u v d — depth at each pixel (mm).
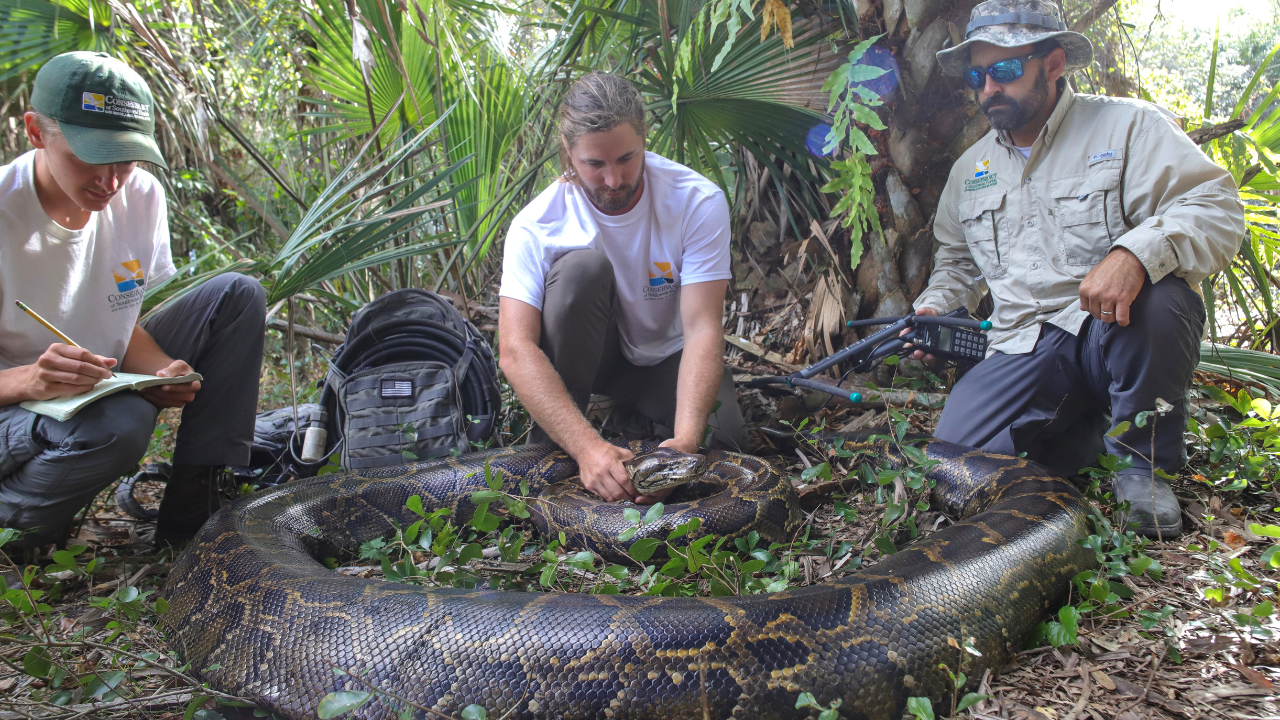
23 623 3281
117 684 2889
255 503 4340
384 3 5980
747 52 6031
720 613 2844
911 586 3043
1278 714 2645
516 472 4934
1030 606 3277
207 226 9836
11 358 4148
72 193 3854
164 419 7488
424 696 2803
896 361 4918
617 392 5797
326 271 5398
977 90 5008
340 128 7719
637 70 6871
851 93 5422
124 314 4469
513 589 3785
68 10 6254
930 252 6230
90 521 5008
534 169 7039
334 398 5578
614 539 4188
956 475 4699
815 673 2729
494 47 6859
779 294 7426
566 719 2703
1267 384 5699
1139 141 4680
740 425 5590
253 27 9531
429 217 7301
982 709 2814
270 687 3021
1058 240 4949
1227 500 4562
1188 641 3098
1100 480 4633
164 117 8062
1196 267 4297
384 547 4238
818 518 4746
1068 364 4879
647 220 4992
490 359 5672
